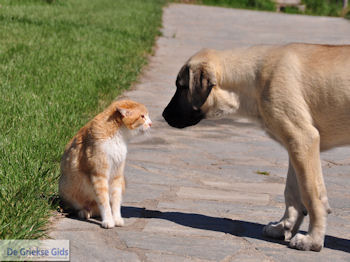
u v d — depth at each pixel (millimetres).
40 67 14055
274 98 6059
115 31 22609
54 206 6633
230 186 8438
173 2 42719
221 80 6504
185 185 8344
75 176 6445
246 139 11398
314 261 5762
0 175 6949
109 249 5746
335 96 5934
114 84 14258
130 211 7051
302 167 5969
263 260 5719
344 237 6602
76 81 13312
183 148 10453
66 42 18188
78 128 9773
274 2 45656
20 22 21203
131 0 38281
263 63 6277
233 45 23891
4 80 12227
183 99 6762
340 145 6266
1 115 9695
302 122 5969
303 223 7148
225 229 6602
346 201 8000
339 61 6004
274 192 8242
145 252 5734
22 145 8188
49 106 10609
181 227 6566
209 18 34094
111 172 6445
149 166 9172
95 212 6738
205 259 5660
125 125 6371
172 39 24672
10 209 6020
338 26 32969
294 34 28516
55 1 31250
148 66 18516
